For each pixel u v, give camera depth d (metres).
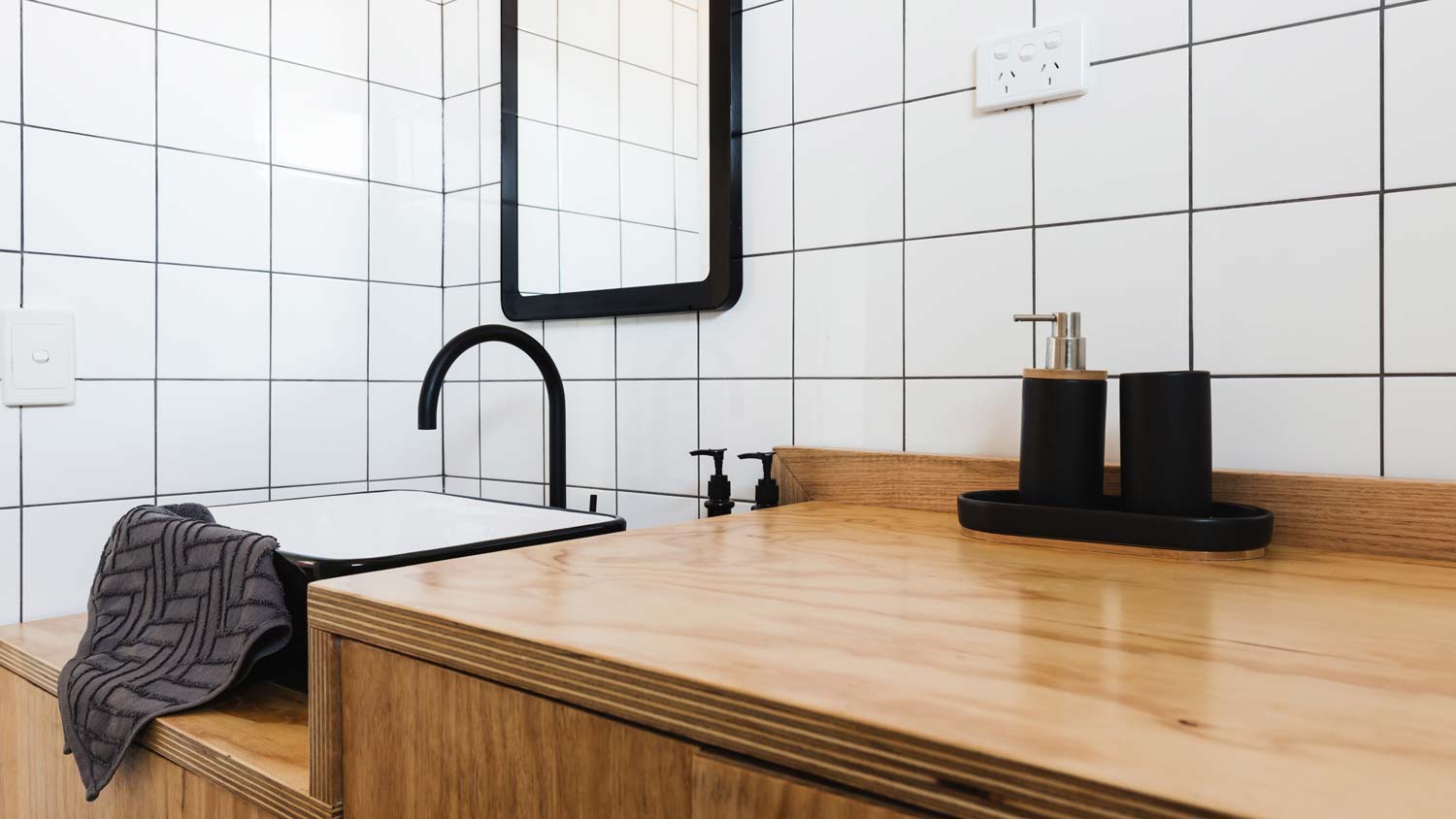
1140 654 0.44
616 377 1.30
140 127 1.19
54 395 1.11
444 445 1.57
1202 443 0.69
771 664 0.43
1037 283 0.93
